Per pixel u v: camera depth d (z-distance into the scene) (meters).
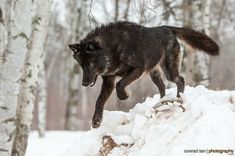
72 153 11.95
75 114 35.94
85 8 35.91
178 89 13.13
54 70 71.88
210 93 11.81
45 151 20.42
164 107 11.12
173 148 9.40
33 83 12.91
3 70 9.73
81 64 12.40
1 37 9.59
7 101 9.71
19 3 9.80
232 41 48.97
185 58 23.94
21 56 9.82
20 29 9.80
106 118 12.19
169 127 10.25
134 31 12.43
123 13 29.47
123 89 11.91
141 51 12.33
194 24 22.03
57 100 55.09
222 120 9.70
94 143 11.77
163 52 13.05
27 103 12.81
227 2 28.39
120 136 10.99
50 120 48.16
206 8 22.23
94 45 12.16
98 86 29.91
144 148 10.12
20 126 12.73
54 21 40.53
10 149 9.81
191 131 9.63
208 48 13.81
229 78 29.67
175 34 13.62
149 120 11.02
